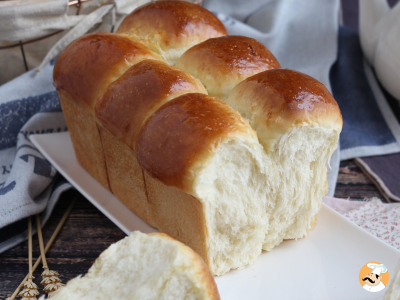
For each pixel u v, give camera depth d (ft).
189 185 0.80
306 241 1.01
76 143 1.27
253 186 0.91
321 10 1.85
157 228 1.05
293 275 0.91
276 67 1.07
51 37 1.44
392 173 1.36
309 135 0.91
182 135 0.81
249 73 1.02
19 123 1.43
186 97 0.88
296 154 0.92
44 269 0.96
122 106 0.96
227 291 0.88
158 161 0.83
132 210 1.12
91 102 1.07
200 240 0.89
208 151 0.79
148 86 0.94
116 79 1.03
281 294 0.87
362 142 1.47
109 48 1.08
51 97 1.45
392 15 1.53
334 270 0.92
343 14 2.19
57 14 1.30
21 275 0.96
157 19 1.18
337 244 0.99
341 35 1.90
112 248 0.77
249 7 1.85
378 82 1.73
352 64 1.77
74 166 1.30
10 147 1.42
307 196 0.99
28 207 1.08
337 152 1.38
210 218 0.87
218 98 0.93
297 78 0.91
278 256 0.97
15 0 1.34
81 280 0.75
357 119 1.59
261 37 1.73
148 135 0.85
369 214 1.15
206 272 0.71
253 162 0.87
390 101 1.70
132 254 0.75
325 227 1.04
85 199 1.24
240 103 0.93
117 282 0.73
